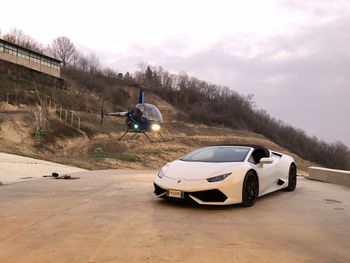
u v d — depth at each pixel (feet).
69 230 15.66
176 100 321.32
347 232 16.33
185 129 219.82
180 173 21.57
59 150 97.86
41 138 99.04
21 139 94.58
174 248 13.42
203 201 20.25
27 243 13.85
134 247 13.46
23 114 114.83
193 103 326.85
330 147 340.80
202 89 359.66
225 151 24.43
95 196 24.07
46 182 31.24
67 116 133.28
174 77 369.91
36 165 46.50
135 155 99.40
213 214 19.22
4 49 160.35
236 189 20.67
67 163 57.77
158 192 22.02
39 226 16.25
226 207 21.13
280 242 14.51
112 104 223.51
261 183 23.59
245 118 330.34
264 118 355.36
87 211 19.39
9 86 147.64
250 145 25.63
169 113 287.28
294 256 12.89
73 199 22.93
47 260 12.10
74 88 205.98
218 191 20.26
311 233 15.99
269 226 16.97
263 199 24.49
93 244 13.76
